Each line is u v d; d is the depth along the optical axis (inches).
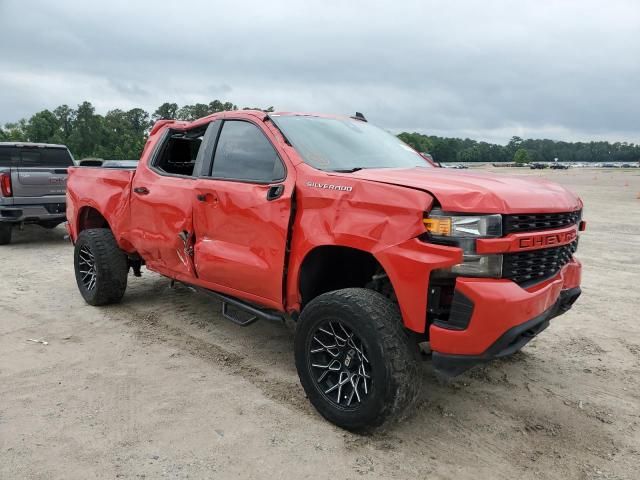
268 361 177.3
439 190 119.0
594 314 230.7
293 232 143.6
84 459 119.3
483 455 124.4
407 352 122.8
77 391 152.6
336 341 134.0
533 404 149.6
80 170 248.5
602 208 749.9
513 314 114.3
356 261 151.9
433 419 140.3
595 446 129.2
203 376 164.4
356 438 130.0
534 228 125.1
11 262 339.9
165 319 218.7
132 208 208.5
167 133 209.6
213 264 167.9
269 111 172.7
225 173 170.9
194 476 114.0
